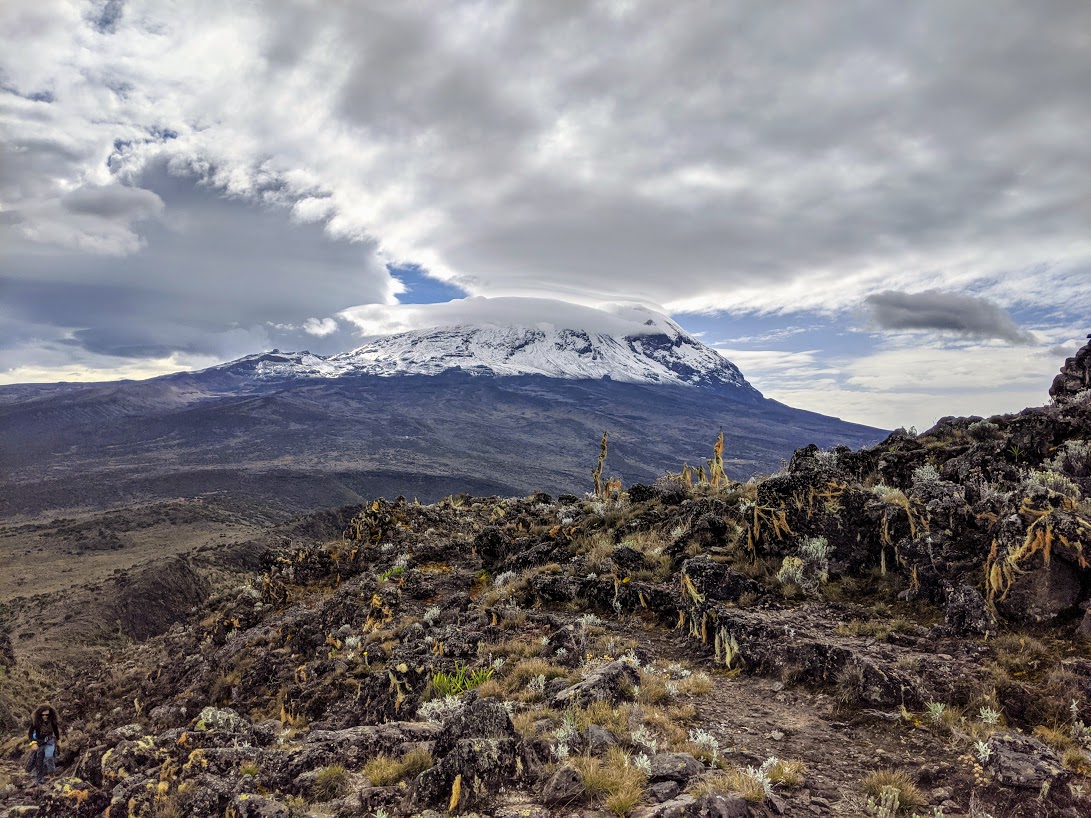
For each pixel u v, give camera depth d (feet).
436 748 28.81
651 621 50.83
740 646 40.91
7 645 195.62
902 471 58.39
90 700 84.38
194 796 30.09
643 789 25.27
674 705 35.06
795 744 30.07
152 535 541.75
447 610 62.18
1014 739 25.93
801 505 52.08
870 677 33.27
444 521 101.71
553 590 59.62
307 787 30.01
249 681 64.28
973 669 32.73
